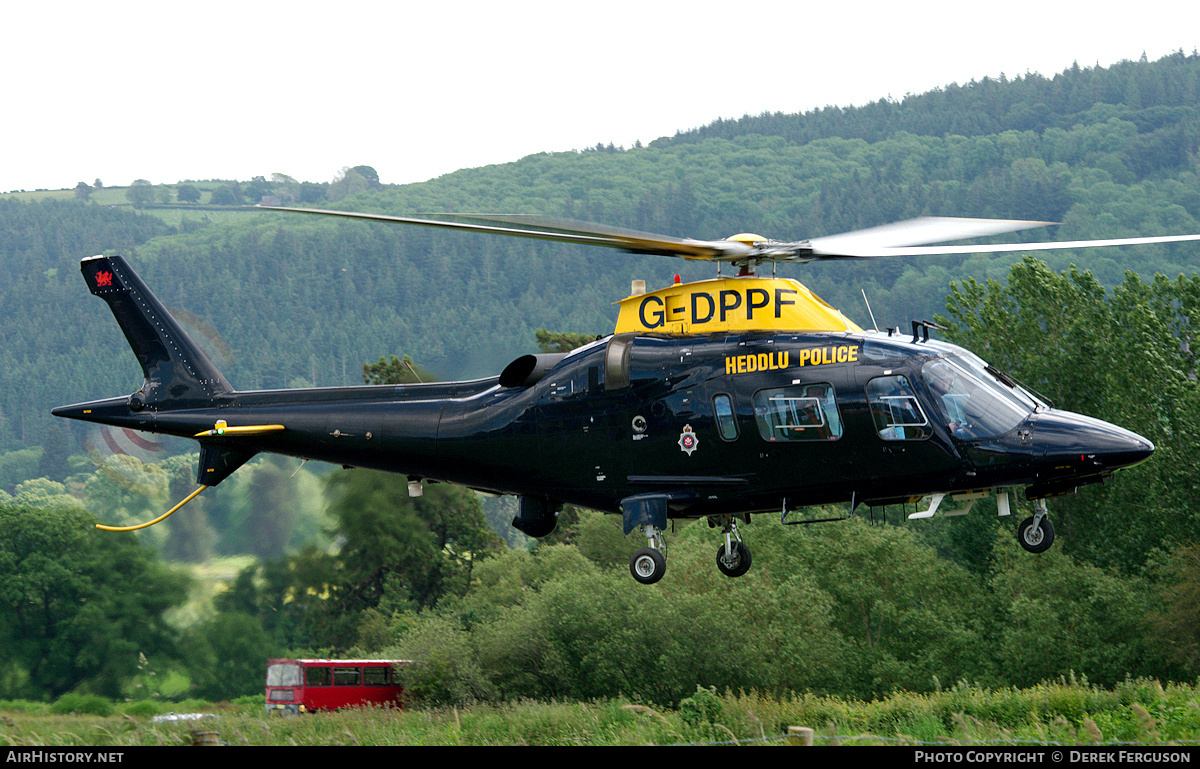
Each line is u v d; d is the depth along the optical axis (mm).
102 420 72500
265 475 168500
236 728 60062
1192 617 127250
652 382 57062
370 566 167500
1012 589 143625
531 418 60125
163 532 157500
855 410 53531
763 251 55375
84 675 134750
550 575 179750
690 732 61375
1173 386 147250
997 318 173000
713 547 144375
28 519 142500
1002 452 52312
